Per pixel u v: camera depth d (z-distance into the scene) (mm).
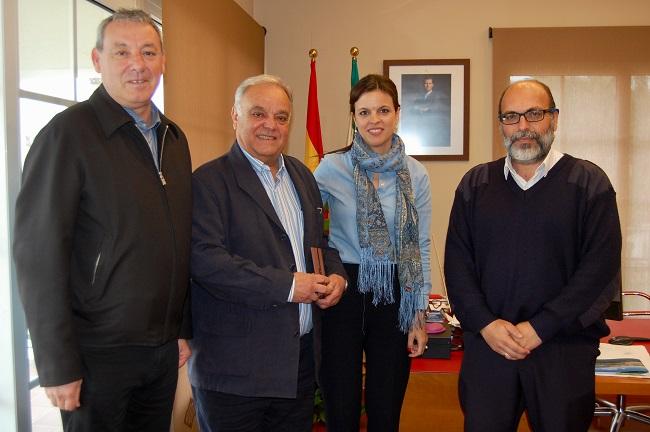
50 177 1266
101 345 1340
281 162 1750
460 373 1766
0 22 1506
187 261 1511
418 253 1906
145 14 1485
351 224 1886
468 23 3918
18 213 1269
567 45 3766
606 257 1584
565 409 1590
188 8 2631
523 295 1624
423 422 2037
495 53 3814
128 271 1354
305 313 1687
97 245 1332
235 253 1568
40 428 1716
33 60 1738
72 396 1268
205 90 2859
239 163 1624
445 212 3977
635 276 3775
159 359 1457
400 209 1885
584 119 3777
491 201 1699
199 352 1597
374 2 3979
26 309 1243
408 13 3955
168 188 1481
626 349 2062
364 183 1876
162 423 1562
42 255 1237
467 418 1688
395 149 1918
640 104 3740
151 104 1528
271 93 1609
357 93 1883
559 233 1615
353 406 1819
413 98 3947
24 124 1701
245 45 3543
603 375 1847
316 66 4035
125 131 1424
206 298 1605
